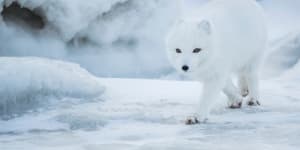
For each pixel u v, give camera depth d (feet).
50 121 41.24
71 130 38.83
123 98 50.14
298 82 69.46
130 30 79.66
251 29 45.91
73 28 72.13
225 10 44.88
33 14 75.15
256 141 33.22
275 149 30.58
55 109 45.21
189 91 54.29
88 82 50.03
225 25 43.04
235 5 45.93
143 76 81.20
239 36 44.09
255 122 40.09
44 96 46.55
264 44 49.32
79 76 50.16
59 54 72.64
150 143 32.42
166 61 83.20
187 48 38.73
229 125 39.11
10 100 44.09
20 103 44.80
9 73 44.80
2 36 68.74
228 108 46.80
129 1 78.59
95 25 75.87
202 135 35.88
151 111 44.34
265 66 85.51
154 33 81.66
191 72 39.40
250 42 45.80
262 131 36.29
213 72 41.70
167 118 42.04
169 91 53.88
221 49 41.65
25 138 36.09
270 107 47.06
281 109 45.85
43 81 46.55
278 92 56.59
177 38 39.29
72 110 44.60
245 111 45.21
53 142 34.73
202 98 41.83
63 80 48.14
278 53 88.89
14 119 42.45
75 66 53.42
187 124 40.19
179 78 80.79
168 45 41.01
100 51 77.77
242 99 46.91
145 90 53.78
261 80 73.41
